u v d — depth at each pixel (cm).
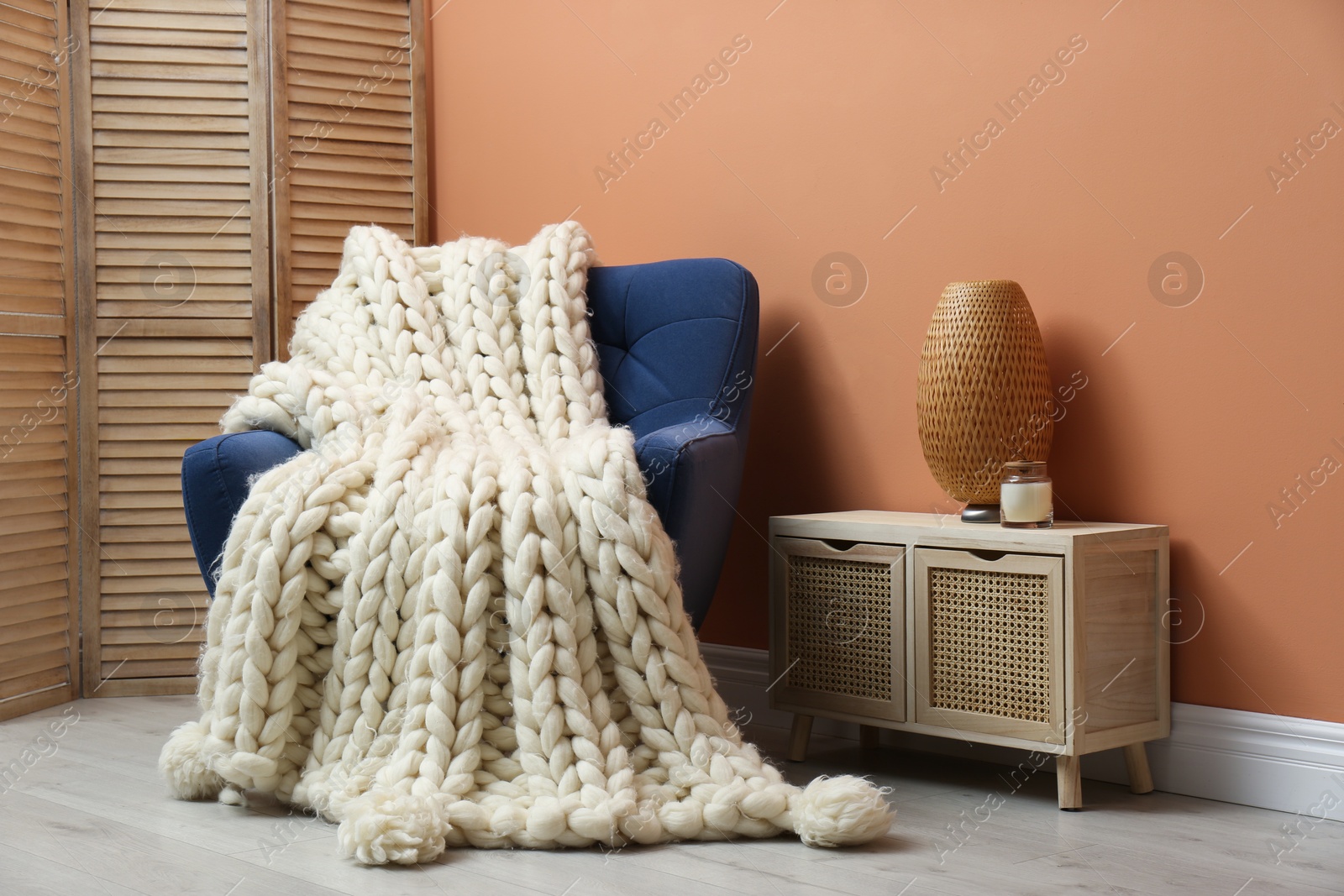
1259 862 154
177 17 273
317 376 195
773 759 214
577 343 219
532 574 166
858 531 201
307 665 173
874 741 223
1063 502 205
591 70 270
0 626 248
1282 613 182
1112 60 197
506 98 286
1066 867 151
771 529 213
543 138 279
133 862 150
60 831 163
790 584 212
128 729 233
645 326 225
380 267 221
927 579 193
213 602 175
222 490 175
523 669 165
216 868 148
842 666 204
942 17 217
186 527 272
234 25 276
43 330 259
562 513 170
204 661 176
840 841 158
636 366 224
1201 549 189
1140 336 195
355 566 169
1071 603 176
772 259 242
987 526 187
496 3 287
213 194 274
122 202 269
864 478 229
